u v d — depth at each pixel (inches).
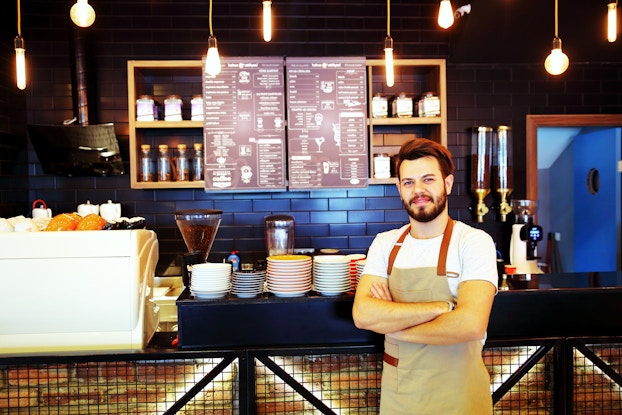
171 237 157.9
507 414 91.0
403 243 76.7
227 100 148.8
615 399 91.6
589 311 91.7
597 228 211.8
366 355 89.5
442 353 70.9
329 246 161.0
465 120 162.9
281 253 126.5
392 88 162.6
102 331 87.0
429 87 160.7
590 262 217.5
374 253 79.7
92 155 145.9
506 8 141.8
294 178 149.8
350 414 89.4
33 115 154.3
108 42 154.9
